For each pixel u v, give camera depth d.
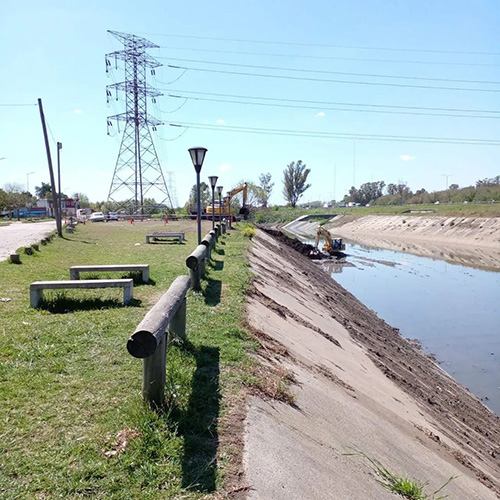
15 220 51.50
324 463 3.95
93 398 4.16
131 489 3.02
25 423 3.71
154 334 3.73
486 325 18.91
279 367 5.67
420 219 65.19
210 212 41.44
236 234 24.78
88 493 2.96
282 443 3.90
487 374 13.79
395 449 5.15
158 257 13.77
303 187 102.38
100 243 18.88
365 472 4.16
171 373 4.54
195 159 10.45
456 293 25.20
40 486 3.00
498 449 8.66
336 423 4.97
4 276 9.62
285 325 8.51
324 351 8.26
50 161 21.42
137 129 48.78
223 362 5.22
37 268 10.90
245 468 3.35
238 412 4.12
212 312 7.21
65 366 4.86
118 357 5.15
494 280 29.33
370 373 8.73
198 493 3.03
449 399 10.65
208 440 3.63
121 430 3.62
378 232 67.88
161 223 37.28
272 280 13.07
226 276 10.54
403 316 20.22
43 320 6.52
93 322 6.46
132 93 48.31
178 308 5.25
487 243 47.88
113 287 7.95
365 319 16.45
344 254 39.16
